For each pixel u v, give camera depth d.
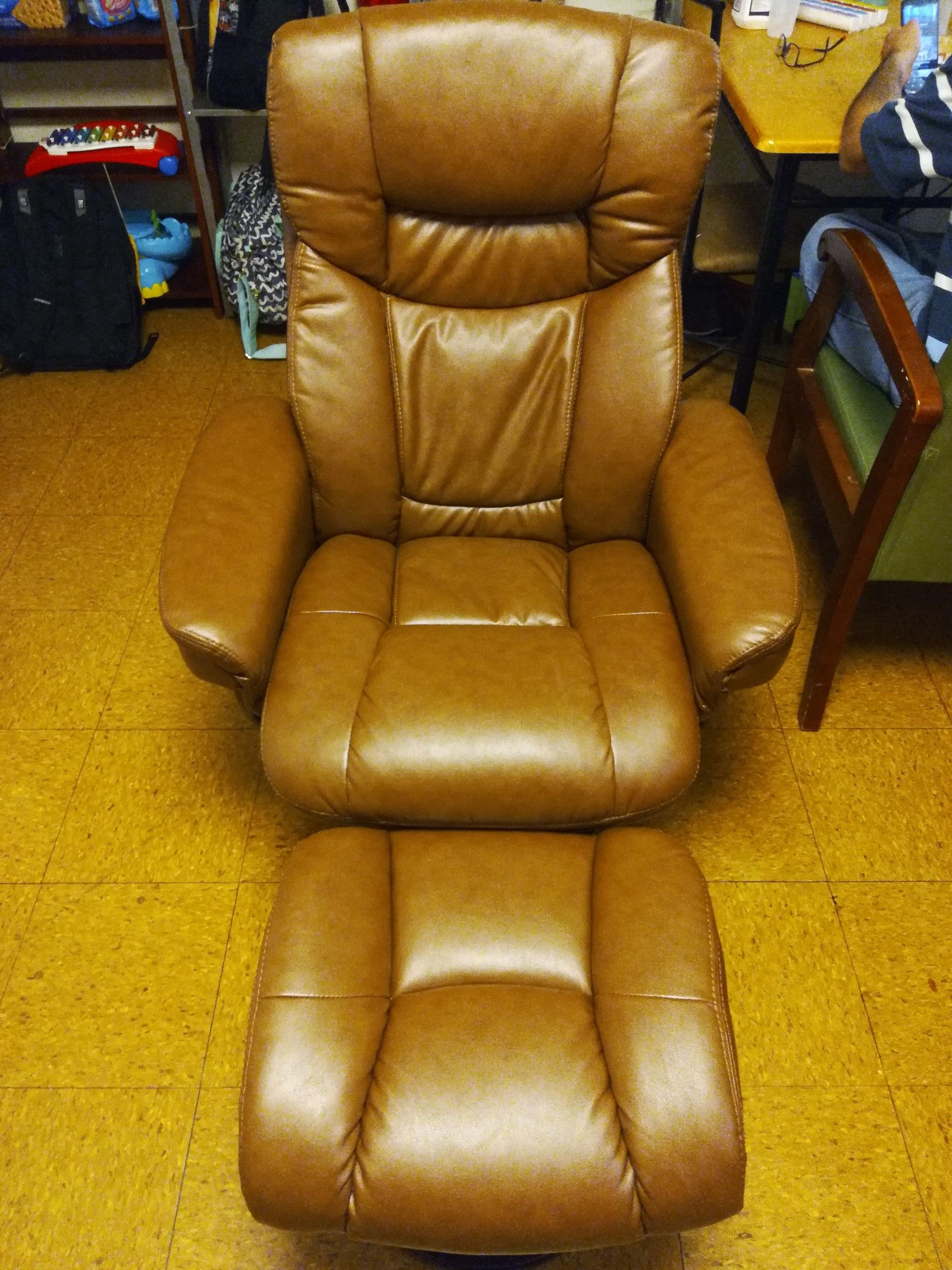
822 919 1.60
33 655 2.00
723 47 2.02
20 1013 1.50
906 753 1.83
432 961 1.18
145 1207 1.32
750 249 2.29
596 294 1.57
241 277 2.63
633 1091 1.05
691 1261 1.28
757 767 1.81
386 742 1.29
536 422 1.60
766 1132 1.38
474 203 1.47
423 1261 1.27
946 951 1.57
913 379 1.41
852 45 2.04
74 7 2.64
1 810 1.74
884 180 1.55
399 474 1.63
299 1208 1.03
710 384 2.64
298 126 1.38
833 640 1.73
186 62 2.48
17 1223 1.30
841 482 1.70
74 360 2.69
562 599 1.57
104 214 2.65
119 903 1.62
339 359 1.54
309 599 1.49
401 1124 1.03
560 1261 1.28
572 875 1.25
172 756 1.83
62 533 2.26
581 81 1.35
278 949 1.16
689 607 1.36
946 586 2.13
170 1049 1.46
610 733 1.30
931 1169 1.35
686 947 1.15
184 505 1.42
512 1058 1.08
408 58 1.34
